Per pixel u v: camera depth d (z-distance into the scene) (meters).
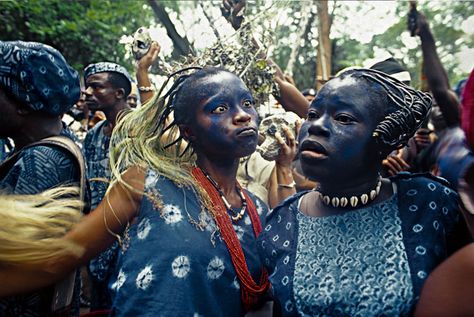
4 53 1.55
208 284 1.34
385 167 1.81
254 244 1.48
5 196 1.40
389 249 1.14
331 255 1.18
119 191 1.42
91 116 4.55
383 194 1.24
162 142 1.56
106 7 7.05
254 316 1.49
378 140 1.17
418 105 1.20
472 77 1.01
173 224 1.35
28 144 1.67
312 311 1.15
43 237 1.38
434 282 1.03
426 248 1.13
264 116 2.22
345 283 1.13
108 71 3.08
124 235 1.40
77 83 1.72
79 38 6.58
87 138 3.22
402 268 1.11
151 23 7.43
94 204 2.79
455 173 1.95
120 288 1.34
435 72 2.59
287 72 2.72
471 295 0.97
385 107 1.18
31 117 1.64
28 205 1.40
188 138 1.47
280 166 1.91
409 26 2.72
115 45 7.13
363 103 1.16
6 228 1.34
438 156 2.38
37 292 1.55
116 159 1.52
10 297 1.48
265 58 1.98
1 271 1.35
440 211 1.18
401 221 1.17
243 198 1.53
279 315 1.28
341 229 1.21
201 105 1.40
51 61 1.60
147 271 1.31
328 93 1.18
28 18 6.21
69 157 1.63
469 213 1.04
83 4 7.07
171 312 1.28
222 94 1.39
